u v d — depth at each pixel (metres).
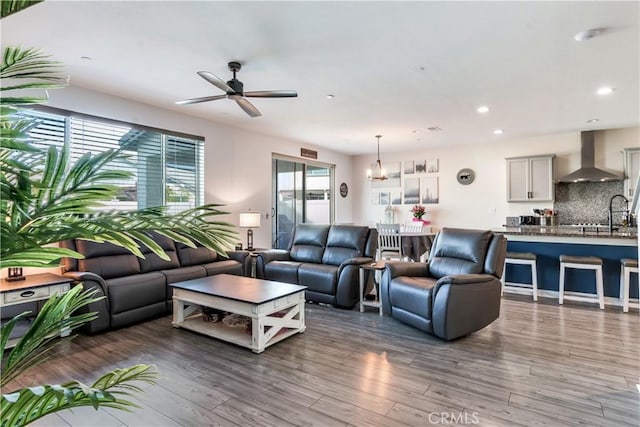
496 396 2.23
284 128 5.91
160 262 4.17
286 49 3.01
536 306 4.25
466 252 3.58
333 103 4.54
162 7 2.37
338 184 8.52
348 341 3.17
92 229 0.69
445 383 2.39
